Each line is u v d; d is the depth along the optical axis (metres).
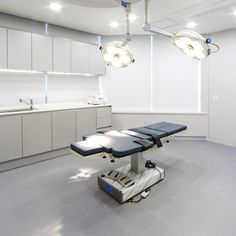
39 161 3.51
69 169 3.20
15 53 3.39
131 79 5.09
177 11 3.26
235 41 4.20
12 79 3.75
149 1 2.88
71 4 3.02
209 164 3.41
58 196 2.41
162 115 4.88
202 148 4.27
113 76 5.08
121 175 2.55
